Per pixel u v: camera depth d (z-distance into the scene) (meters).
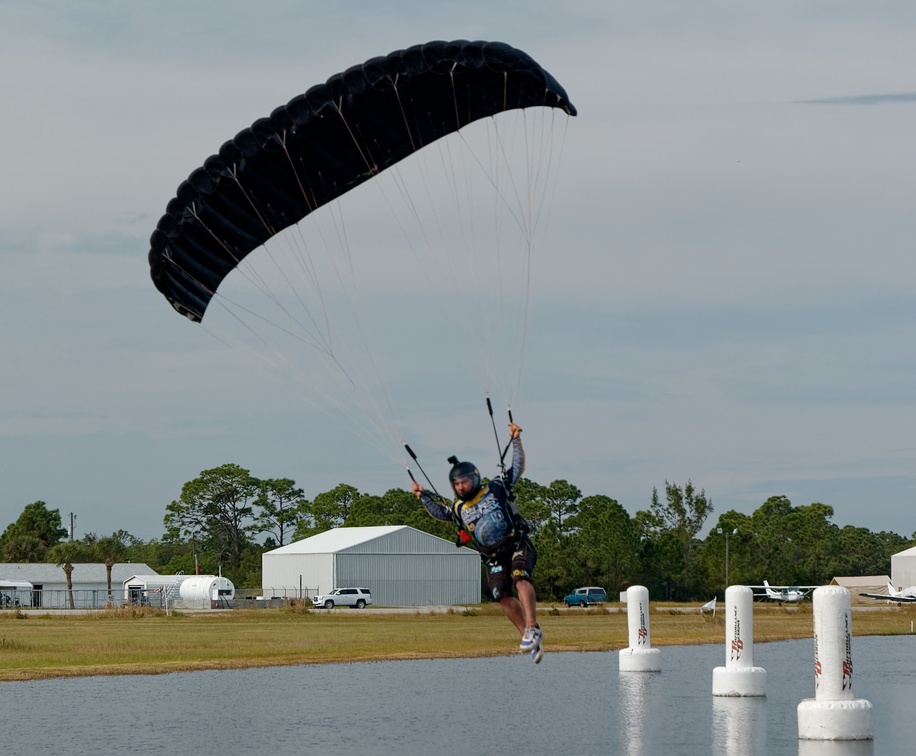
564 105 34.66
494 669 63.47
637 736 37.16
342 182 39.28
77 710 45.59
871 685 54.03
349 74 35.72
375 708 45.72
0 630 113.69
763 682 49.22
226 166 37.28
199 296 40.19
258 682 56.66
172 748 35.72
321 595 194.38
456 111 37.59
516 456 29.20
